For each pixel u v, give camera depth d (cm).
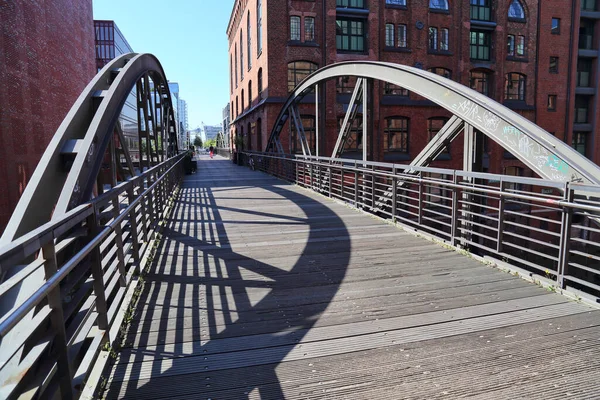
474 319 363
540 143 496
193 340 328
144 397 251
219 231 748
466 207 627
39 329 214
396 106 2580
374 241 671
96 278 287
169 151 1647
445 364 288
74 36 3166
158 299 418
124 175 696
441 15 2650
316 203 1105
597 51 3053
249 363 292
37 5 2358
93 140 399
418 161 779
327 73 1265
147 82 924
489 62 2780
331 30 2400
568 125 2966
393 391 257
